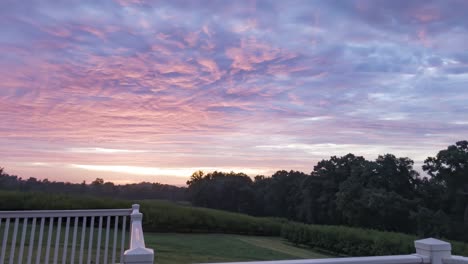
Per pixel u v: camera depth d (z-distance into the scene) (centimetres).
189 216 1562
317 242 1523
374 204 2455
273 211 3691
